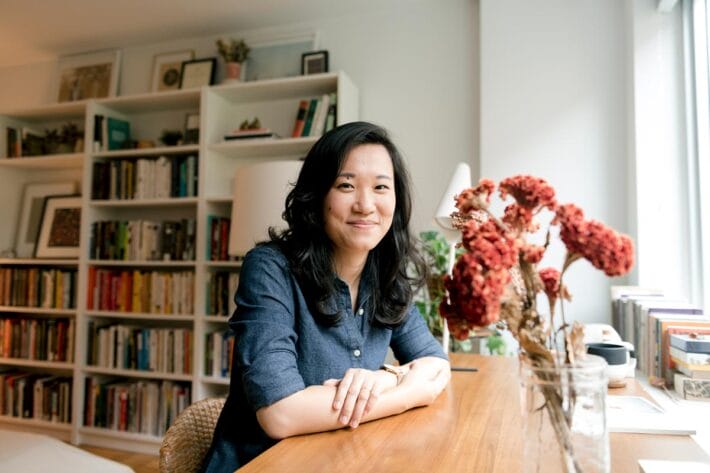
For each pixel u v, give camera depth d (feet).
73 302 10.13
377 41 9.50
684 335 4.77
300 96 9.74
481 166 7.97
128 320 10.48
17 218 11.37
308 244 3.38
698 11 6.18
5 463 4.42
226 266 9.60
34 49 11.20
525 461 1.77
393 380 3.11
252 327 3.04
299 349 3.36
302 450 2.43
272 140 8.88
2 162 10.79
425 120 9.11
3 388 10.39
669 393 4.66
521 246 1.72
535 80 7.80
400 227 3.73
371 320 3.66
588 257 1.66
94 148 10.06
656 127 6.82
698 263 6.39
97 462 4.90
